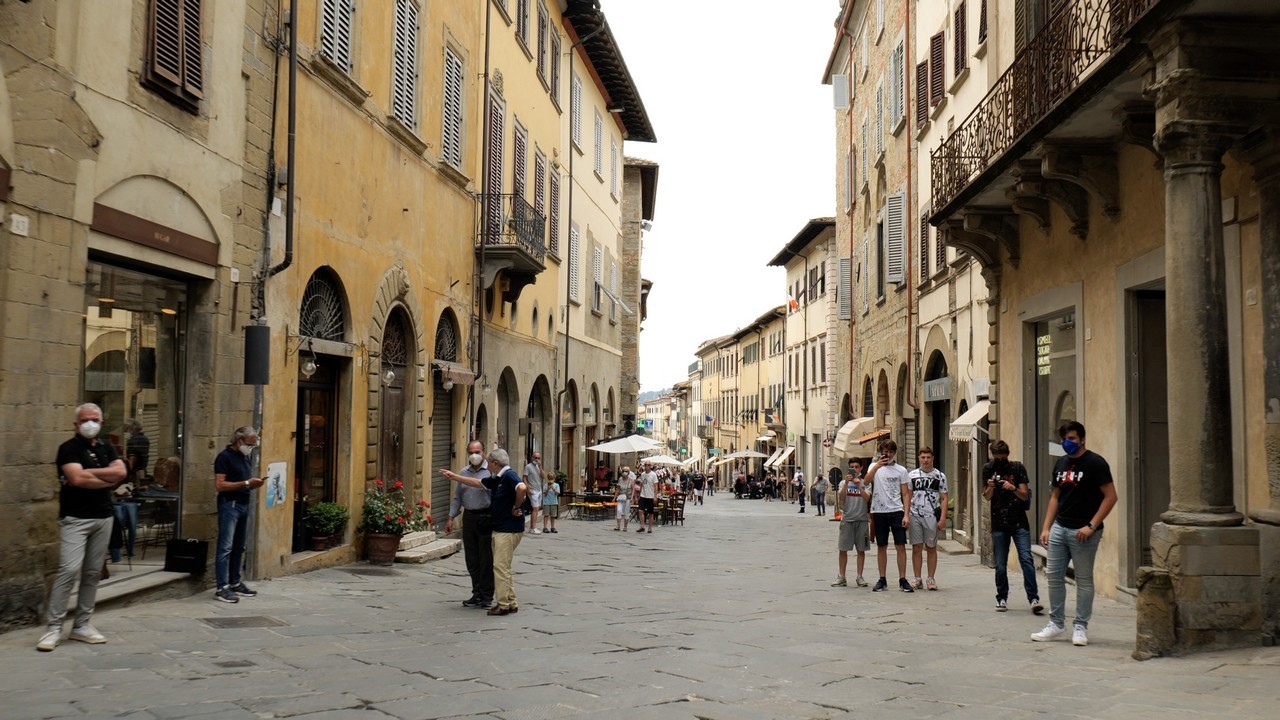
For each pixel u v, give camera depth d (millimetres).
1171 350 7977
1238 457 8922
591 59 33156
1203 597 7734
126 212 9492
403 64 16594
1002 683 6988
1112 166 11477
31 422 8281
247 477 10680
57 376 8570
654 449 30688
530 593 12336
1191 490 7883
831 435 43250
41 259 8375
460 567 14875
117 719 5758
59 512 7746
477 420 21312
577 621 10000
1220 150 7836
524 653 8117
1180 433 7910
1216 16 7621
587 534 23781
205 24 10789
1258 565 7738
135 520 10336
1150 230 10648
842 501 13625
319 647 8164
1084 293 12539
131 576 10172
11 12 7988
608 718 6008
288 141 12406
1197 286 7797
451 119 19141
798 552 19984
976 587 13359
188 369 11055
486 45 21000
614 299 38156
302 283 13109
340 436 14586
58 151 8531
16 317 8109
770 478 61188
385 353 16625
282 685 6730
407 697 6465
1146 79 8336
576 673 7320
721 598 12156
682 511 30875
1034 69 12133
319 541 13836
